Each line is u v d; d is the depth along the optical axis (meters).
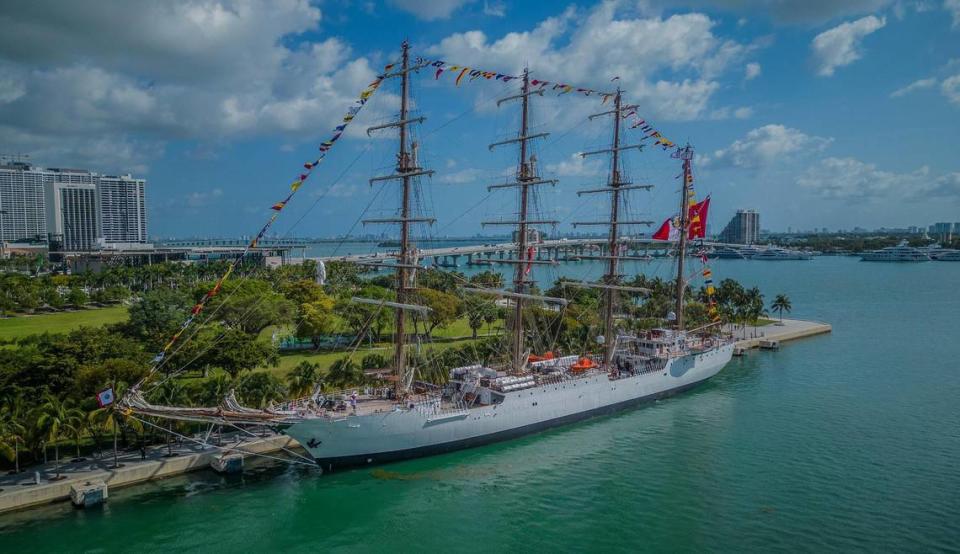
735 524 50.16
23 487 52.16
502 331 121.44
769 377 100.50
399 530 50.94
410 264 71.75
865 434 70.56
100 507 52.78
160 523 50.72
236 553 47.06
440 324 125.94
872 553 45.06
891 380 96.38
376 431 61.66
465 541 49.22
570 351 98.31
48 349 68.62
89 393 61.75
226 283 134.62
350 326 115.81
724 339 107.44
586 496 56.72
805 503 53.41
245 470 61.06
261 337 119.62
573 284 96.56
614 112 92.06
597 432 75.00
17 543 46.94
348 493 57.44
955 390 89.56
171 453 60.88
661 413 82.44
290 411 61.31
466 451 68.44
